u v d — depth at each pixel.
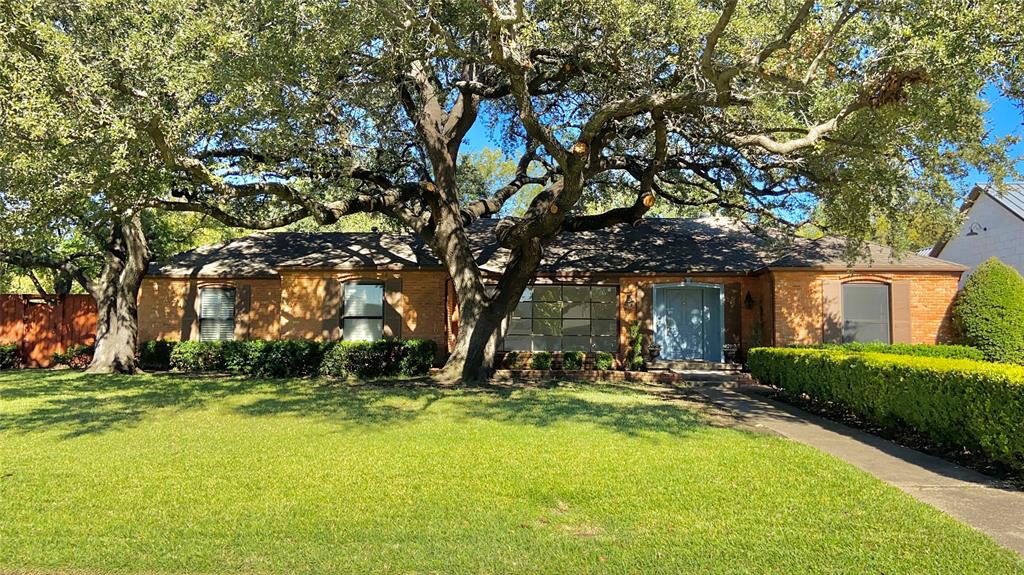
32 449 7.19
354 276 17.86
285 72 8.70
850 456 7.17
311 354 16.28
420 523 4.83
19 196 8.43
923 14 7.16
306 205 11.67
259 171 10.42
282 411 9.93
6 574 3.97
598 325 18.56
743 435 8.09
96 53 7.74
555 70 12.44
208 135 9.26
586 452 7.04
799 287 16.30
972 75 7.21
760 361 13.16
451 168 14.60
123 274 17.30
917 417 7.62
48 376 15.70
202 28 7.81
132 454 6.95
